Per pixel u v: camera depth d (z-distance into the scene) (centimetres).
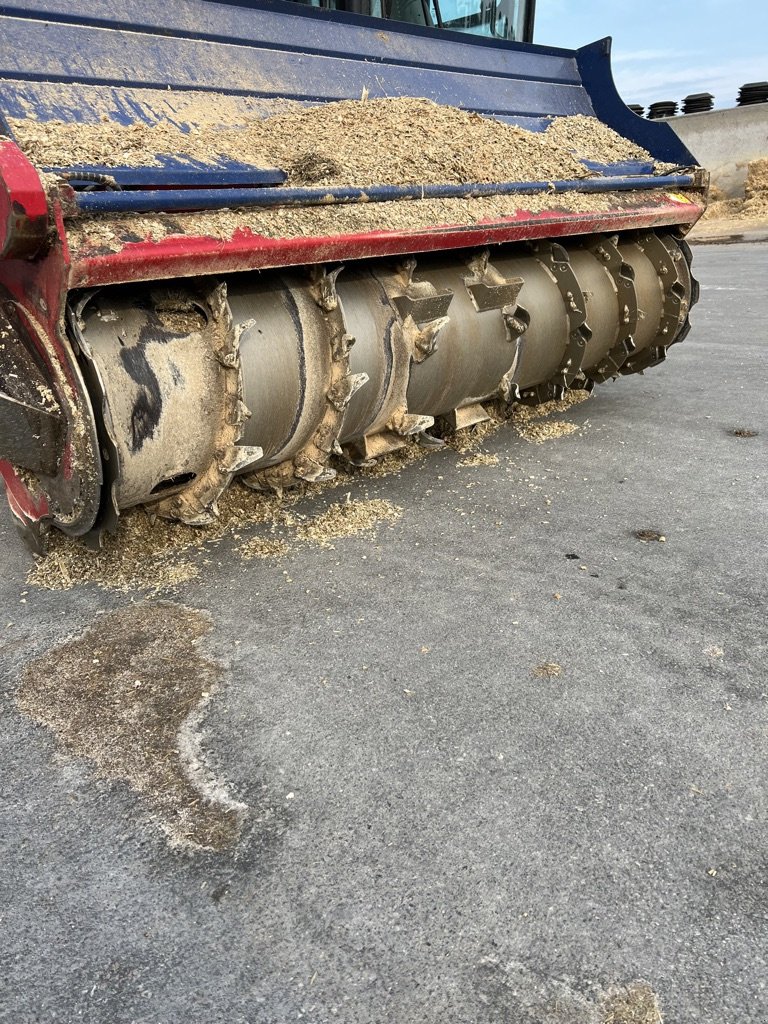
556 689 223
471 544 310
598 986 145
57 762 202
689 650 239
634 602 265
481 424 438
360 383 298
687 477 371
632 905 160
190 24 335
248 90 347
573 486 364
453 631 251
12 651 248
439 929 156
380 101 389
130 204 234
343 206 295
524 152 402
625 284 430
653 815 180
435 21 501
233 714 216
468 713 214
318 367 301
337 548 309
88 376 234
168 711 219
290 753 202
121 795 191
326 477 316
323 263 287
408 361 332
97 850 176
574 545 307
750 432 430
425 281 345
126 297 255
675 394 507
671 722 209
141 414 252
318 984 147
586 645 242
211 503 284
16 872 171
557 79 496
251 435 291
